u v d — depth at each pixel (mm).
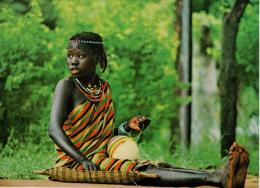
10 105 11992
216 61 17578
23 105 12047
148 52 13703
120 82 13312
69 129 6590
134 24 13906
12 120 11914
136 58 13922
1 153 10305
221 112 11547
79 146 6539
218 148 11531
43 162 9539
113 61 13070
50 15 15742
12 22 12734
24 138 11664
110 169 6344
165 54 13992
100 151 6543
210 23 15984
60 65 12555
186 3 13352
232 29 11500
